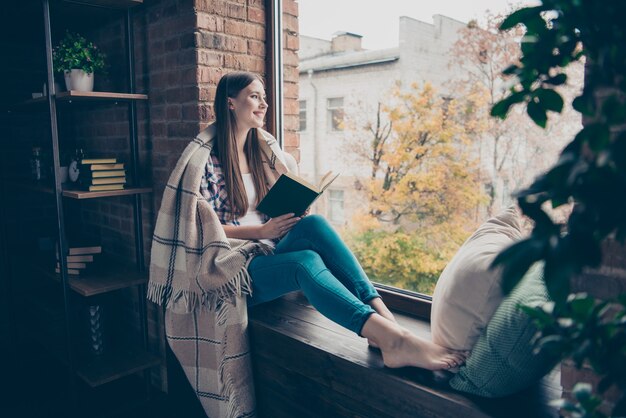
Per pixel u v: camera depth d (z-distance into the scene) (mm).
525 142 6758
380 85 10539
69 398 2285
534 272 1163
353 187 11000
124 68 2430
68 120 2969
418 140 9516
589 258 492
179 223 1839
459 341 1275
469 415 1153
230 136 1921
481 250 1282
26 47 2809
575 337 627
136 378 2521
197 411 2197
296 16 2432
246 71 2047
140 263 2326
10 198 2832
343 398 1457
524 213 555
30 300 2754
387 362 1351
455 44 7711
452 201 8586
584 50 650
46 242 2746
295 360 1614
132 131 2260
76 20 2502
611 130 882
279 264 1659
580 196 517
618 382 623
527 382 1146
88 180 2145
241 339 1771
